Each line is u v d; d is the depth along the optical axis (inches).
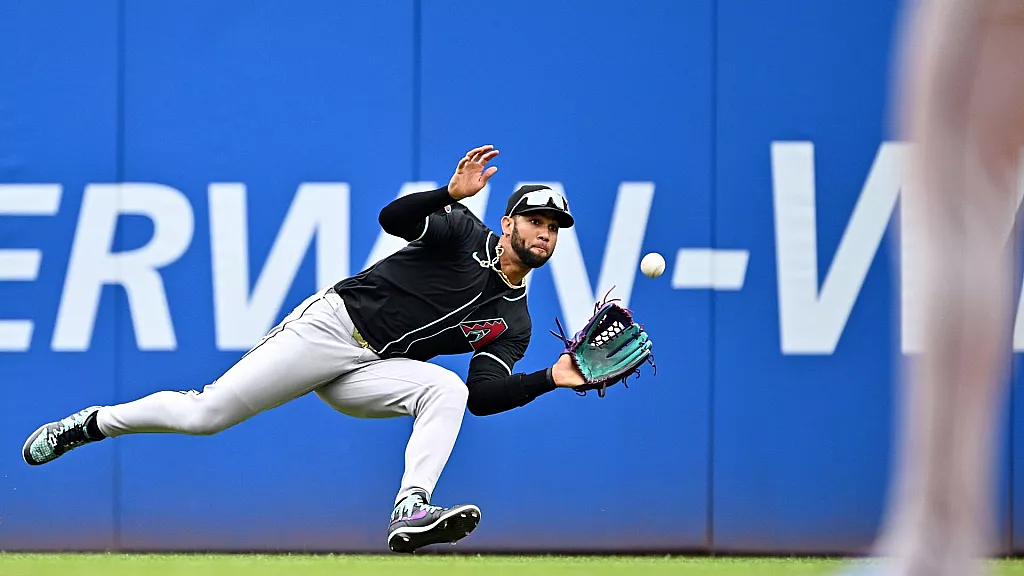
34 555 678.5
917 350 163.2
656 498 687.7
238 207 690.2
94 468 687.7
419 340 496.4
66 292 689.0
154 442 689.6
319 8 690.2
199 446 689.6
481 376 495.8
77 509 687.7
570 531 687.1
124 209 690.2
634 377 689.6
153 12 688.4
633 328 478.9
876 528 685.3
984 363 154.9
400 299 488.1
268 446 690.2
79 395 688.4
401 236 474.6
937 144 154.1
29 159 687.7
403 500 469.4
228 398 490.6
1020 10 149.8
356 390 496.4
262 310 690.2
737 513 687.7
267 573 605.0
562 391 690.2
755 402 690.2
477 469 689.0
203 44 689.0
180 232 690.2
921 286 158.9
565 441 689.0
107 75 689.0
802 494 688.4
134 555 681.0
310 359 489.7
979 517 157.8
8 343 687.1
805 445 690.2
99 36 689.0
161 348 690.2
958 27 151.5
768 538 686.5
